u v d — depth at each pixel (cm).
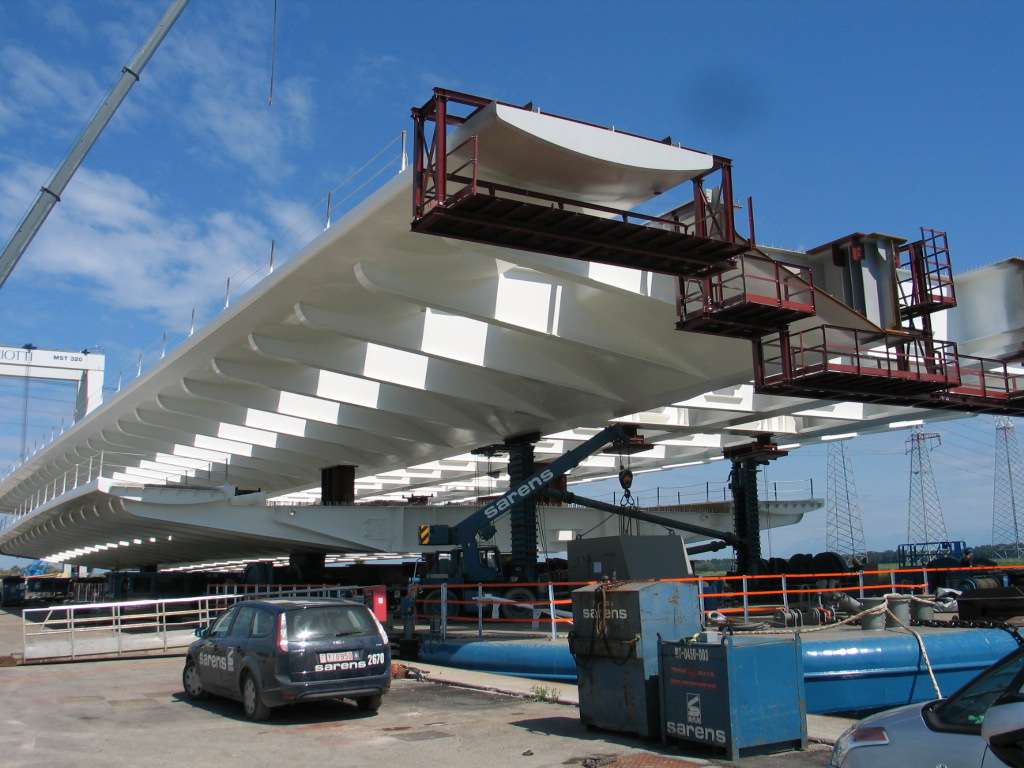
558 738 1032
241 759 967
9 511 7456
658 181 1545
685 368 2441
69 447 4553
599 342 2292
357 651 1213
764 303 1744
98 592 5725
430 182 1398
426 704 1321
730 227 1484
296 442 4006
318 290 2197
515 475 3212
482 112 1368
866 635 1471
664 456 4675
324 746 1030
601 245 1435
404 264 2009
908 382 1991
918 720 555
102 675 1838
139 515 3681
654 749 958
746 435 3688
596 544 2283
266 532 3822
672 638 1021
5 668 2000
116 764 952
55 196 2769
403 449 3862
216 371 2875
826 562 3419
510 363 2550
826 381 1938
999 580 2550
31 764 959
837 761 579
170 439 4041
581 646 1079
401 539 3950
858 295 2066
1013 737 456
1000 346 2416
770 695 923
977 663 1320
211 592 4609
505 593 2808
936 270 2114
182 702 1405
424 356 2697
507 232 1388
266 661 1188
